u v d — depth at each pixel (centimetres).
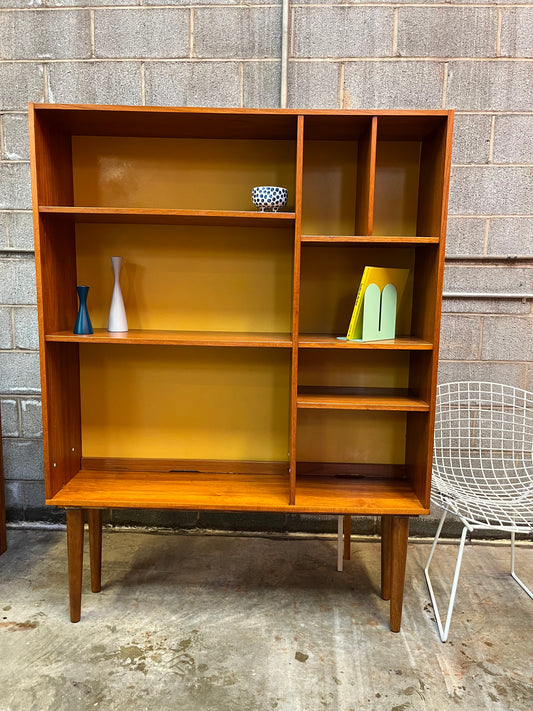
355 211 188
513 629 169
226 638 163
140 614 174
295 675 148
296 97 202
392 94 201
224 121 164
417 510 161
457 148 203
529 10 195
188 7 200
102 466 198
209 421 201
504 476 216
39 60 206
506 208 205
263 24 199
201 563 206
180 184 190
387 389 193
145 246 192
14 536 225
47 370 164
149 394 200
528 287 209
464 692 143
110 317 182
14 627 166
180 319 196
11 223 215
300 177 154
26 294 219
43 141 160
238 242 192
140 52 204
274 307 195
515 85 199
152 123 168
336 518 227
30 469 229
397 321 191
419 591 189
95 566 183
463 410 213
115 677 146
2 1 204
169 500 166
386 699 140
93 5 202
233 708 137
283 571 201
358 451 201
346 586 192
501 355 213
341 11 197
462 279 210
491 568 205
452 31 197
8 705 137
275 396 200
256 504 165
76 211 157
